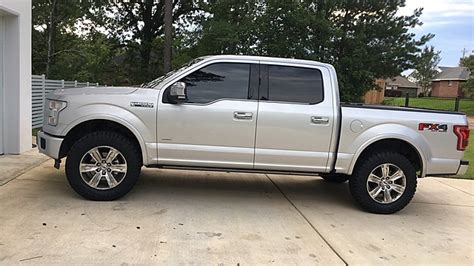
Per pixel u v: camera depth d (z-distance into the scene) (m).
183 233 4.60
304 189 7.03
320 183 7.55
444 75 73.69
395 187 5.87
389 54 20.44
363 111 5.78
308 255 4.24
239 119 5.57
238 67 5.74
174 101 5.50
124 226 4.69
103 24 30.62
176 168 5.73
